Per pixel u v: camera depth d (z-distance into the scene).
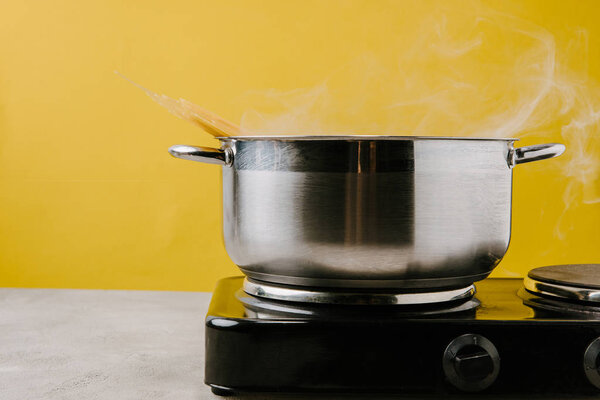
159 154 2.01
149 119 2.00
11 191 2.05
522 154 0.80
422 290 0.78
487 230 0.76
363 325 0.71
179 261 2.04
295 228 0.73
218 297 0.85
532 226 2.00
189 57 1.98
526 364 0.72
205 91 1.98
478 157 0.75
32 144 2.04
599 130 1.94
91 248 2.06
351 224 0.71
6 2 2.00
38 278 2.07
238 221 0.78
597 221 1.97
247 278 0.90
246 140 0.76
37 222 2.06
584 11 1.91
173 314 1.30
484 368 0.71
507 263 2.01
